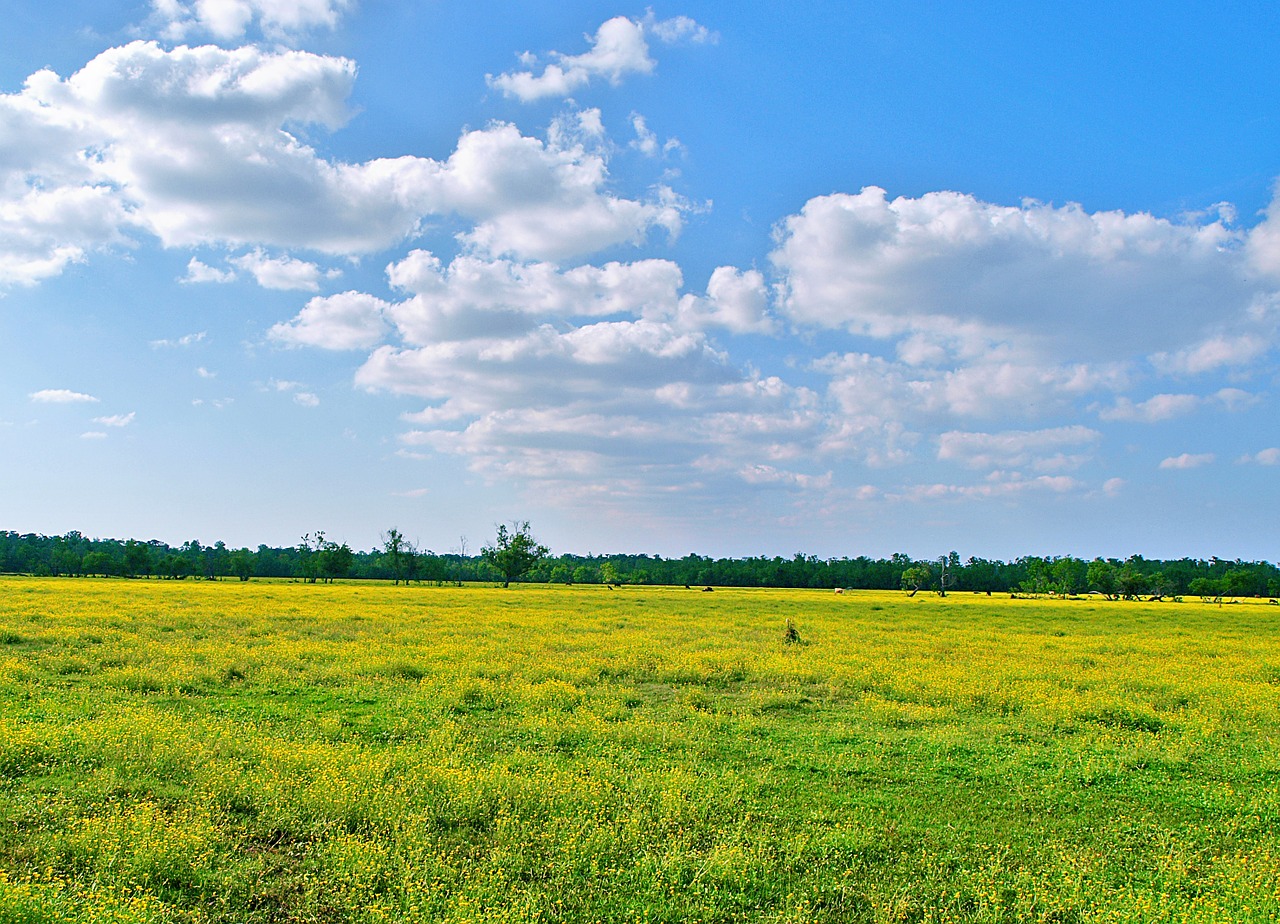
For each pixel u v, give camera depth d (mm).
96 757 11133
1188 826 10164
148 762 10922
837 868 8617
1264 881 8297
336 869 7887
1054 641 34500
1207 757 13461
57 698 15617
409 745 12688
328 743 12703
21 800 9414
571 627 35469
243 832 8836
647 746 13344
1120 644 33469
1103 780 12031
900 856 8953
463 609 45844
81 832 8297
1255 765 12945
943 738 14227
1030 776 12188
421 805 9695
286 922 7137
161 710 14750
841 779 11820
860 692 19500
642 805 10016
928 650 28750
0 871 7383
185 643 25094
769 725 15508
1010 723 16031
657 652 26031
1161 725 16156
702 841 9148
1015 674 22734
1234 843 9633
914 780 11852
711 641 30188
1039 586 125500
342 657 22797
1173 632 41312
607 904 7535
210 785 10078
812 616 47250
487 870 8086
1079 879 8219
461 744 13016
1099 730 15477
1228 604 82062
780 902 7750
